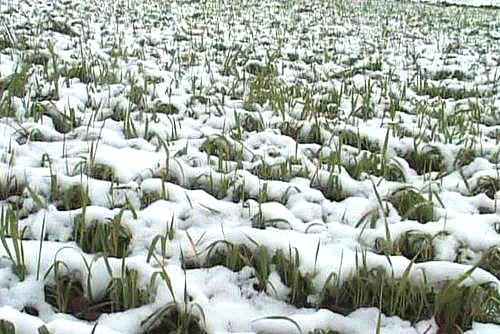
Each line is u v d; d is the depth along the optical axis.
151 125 3.98
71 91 4.56
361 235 2.62
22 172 2.91
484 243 2.57
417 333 2.09
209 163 3.44
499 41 10.88
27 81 4.58
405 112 5.16
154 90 4.92
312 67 6.70
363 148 4.04
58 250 2.21
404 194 3.00
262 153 3.71
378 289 2.21
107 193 2.86
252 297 2.24
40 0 10.38
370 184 3.29
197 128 4.19
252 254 2.40
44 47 6.09
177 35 8.43
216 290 2.24
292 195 3.07
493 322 2.18
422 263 2.27
